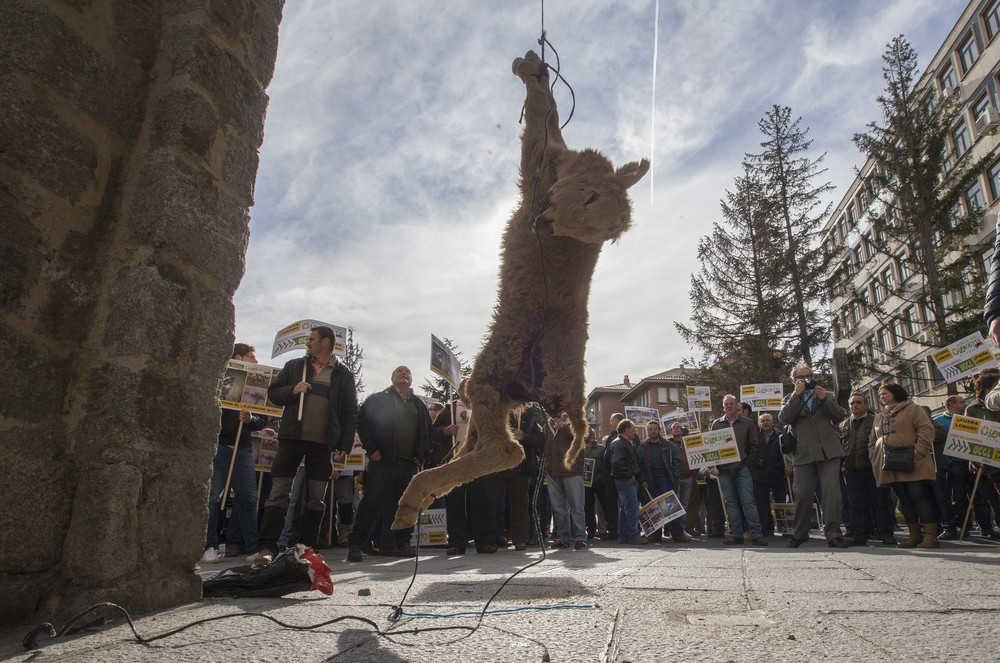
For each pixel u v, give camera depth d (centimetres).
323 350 609
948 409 984
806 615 245
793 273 3062
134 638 224
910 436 755
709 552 676
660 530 1052
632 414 1499
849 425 887
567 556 657
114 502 272
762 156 3309
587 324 281
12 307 265
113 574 268
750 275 3175
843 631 215
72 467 281
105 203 307
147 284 296
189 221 320
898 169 2519
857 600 283
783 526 1087
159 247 304
